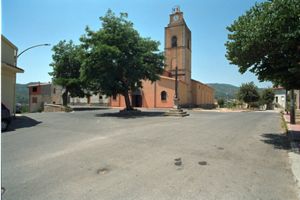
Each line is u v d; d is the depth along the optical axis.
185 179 5.09
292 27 6.77
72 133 11.01
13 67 16.03
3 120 11.70
